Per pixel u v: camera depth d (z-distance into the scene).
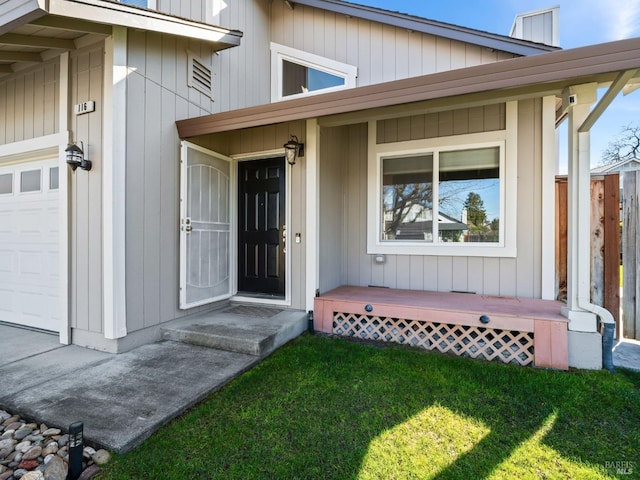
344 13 5.05
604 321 2.83
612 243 3.54
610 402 2.28
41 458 1.75
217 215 4.21
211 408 2.20
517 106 4.03
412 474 1.64
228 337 3.10
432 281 4.39
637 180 3.46
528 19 4.59
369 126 4.74
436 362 2.95
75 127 3.29
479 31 4.27
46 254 3.67
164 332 3.41
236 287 4.57
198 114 4.05
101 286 3.11
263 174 4.57
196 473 1.63
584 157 2.81
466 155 4.29
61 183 3.33
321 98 3.03
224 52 4.55
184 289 3.66
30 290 3.80
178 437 1.91
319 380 2.59
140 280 3.25
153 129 3.41
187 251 3.71
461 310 3.25
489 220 4.18
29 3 2.24
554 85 2.78
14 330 3.73
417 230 4.53
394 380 2.60
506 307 3.38
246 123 3.36
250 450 1.80
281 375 2.67
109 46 3.06
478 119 4.20
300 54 5.49
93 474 1.63
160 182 3.49
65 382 2.46
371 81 5.06
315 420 2.08
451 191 4.36
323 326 3.85
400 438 1.91
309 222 3.95
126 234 3.12
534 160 3.97
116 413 2.05
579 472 1.66
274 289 4.50
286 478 1.61
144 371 2.66
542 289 3.90
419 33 4.79
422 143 4.46
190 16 4.13
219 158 4.25
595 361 2.81
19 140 3.67
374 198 4.71
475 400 2.31
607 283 3.56
